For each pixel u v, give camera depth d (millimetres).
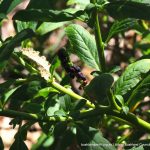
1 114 973
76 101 1009
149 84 1037
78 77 1058
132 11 944
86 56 1067
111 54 1632
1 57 930
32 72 1033
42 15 963
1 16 929
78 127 994
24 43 1055
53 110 1043
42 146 1334
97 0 961
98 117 1065
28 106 1061
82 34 1081
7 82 979
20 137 1010
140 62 1033
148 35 1235
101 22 1419
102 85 931
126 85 1024
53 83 1033
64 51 1052
